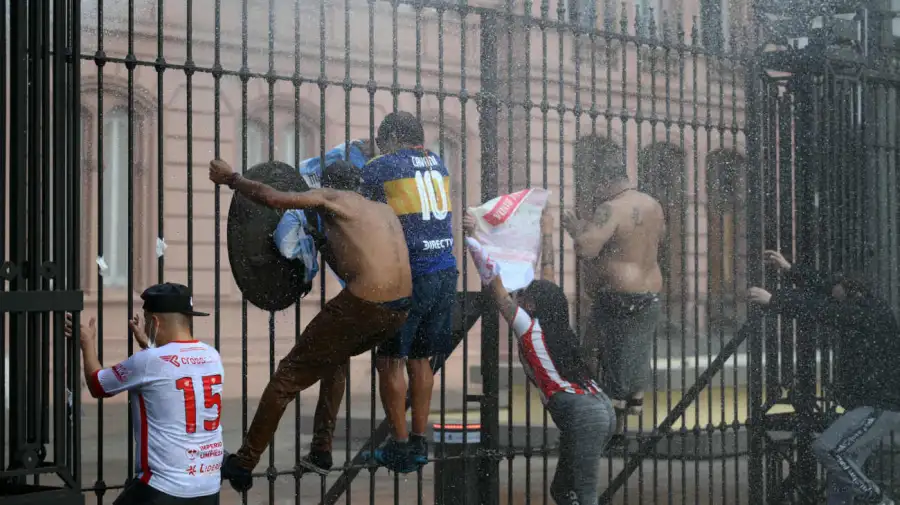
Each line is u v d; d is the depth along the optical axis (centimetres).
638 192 1270
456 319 1097
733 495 1445
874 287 1438
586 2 2430
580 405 1113
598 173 1234
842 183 1407
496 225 1097
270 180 938
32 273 726
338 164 953
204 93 2622
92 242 2502
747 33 1389
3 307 700
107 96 2506
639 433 1281
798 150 1398
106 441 1931
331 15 2612
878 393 1332
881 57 1439
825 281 1373
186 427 827
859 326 1350
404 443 988
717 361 1339
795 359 1434
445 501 1104
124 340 2553
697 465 1293
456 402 2139
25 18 732
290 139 2617
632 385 1288
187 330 866
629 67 2477
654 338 1300
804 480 1378
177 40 2575
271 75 937
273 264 938
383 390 987
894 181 1476
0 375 711
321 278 947
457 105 2509
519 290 1138
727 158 1378
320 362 902
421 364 996
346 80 980
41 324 741
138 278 2581
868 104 1428
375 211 910
